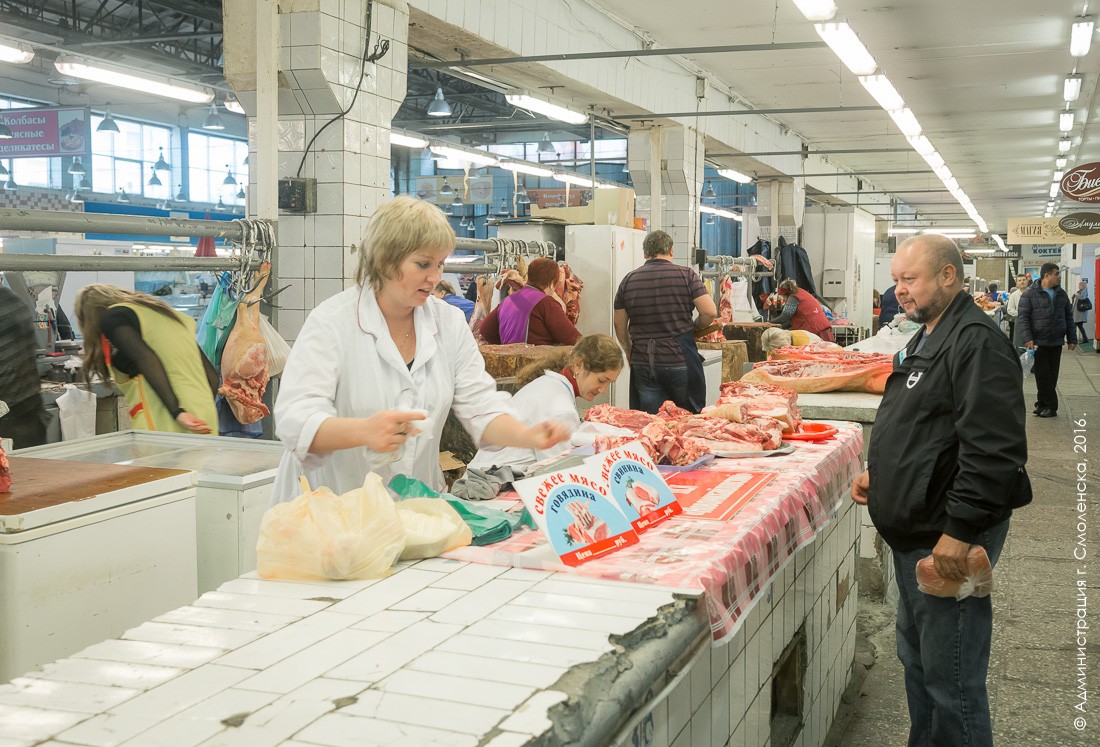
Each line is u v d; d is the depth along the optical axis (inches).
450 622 61.7
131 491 97.1
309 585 69.9
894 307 682.2
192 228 152.9
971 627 101.6
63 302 283.0
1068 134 673.0
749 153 625.0
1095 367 708.0
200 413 148.3
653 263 268.2
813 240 692.1
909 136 518.0
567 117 428.5
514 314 235.9
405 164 959.6
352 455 96.0
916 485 104.2
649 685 57.6
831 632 135.8
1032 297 447.2
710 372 321.1
